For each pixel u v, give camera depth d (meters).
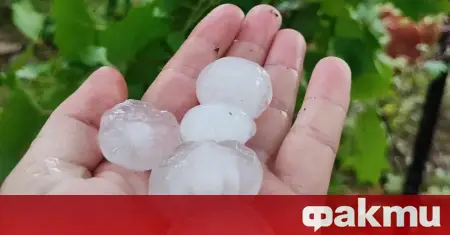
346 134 0.40
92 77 0.32
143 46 0.35
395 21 0.40
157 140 0.29
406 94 0.47
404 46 0.40
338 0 0.35
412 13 0.36
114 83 0.32
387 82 0.36
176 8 0.35
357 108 0.40
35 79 0.36
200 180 0.26
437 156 0.47
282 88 0.34
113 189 0.28
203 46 0.35
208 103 0.30
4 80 0.35
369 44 0.35
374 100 0.40
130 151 0.28
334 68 0.33
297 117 0.32
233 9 0.35
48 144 0.30
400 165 0.46
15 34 0.47
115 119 0.29
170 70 0.34
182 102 0.33
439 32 0.39
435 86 0.37
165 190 0.27
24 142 0.34
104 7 0.38
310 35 0.36
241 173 0.27
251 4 0.38
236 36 0.36
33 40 0.38
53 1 0.34
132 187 0.29
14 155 0.34
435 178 0.46
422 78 0.46
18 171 0.29
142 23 0.34
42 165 0.29
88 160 0.30
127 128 0.29
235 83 0.31
